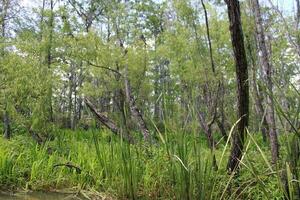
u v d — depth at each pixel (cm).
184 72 1239
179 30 1412
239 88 631
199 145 527
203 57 1197
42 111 1118
